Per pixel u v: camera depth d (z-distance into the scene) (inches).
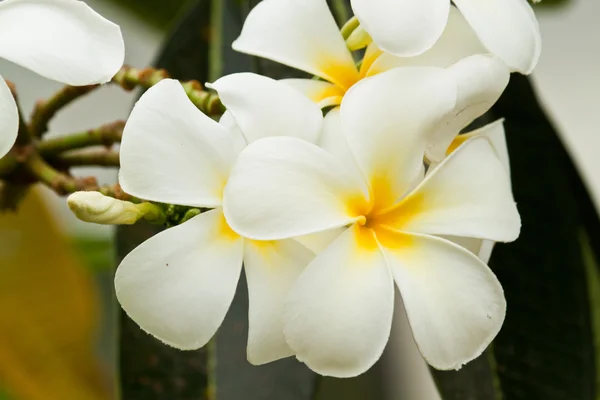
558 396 19.7
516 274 20.4
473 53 16.0
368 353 14.8
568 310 20.1
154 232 19.2
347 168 15.3
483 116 20.4
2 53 15.1
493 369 19.8
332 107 16.2
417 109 15.4
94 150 20.0
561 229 20.4
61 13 15.4
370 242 15.3
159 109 15.0
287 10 16.3
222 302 15.0
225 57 20.4
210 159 15.1
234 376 19.6
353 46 16.6
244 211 14.6
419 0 15.3
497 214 15.5
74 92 18.4
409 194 15.5
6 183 18.7
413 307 15.0
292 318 14.8
